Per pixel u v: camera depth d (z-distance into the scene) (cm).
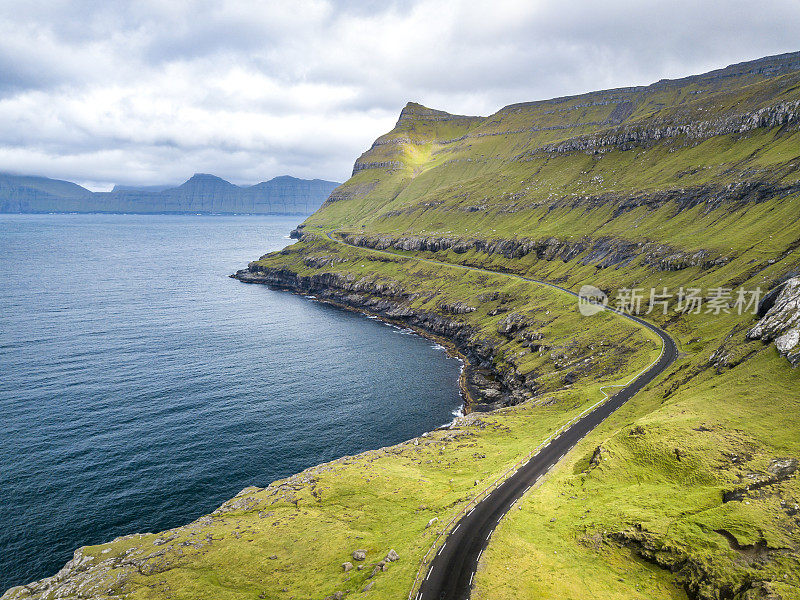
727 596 4316
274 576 5638
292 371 15775
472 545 5447
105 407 12238
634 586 4688
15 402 12225
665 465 6281
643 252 19212
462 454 8869
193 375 14838
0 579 6850
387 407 13262
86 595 5428
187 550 6225
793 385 7094
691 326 13150
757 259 14338
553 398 11238
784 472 5503
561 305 17962
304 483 8112
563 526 5659
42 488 8838
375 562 5569
